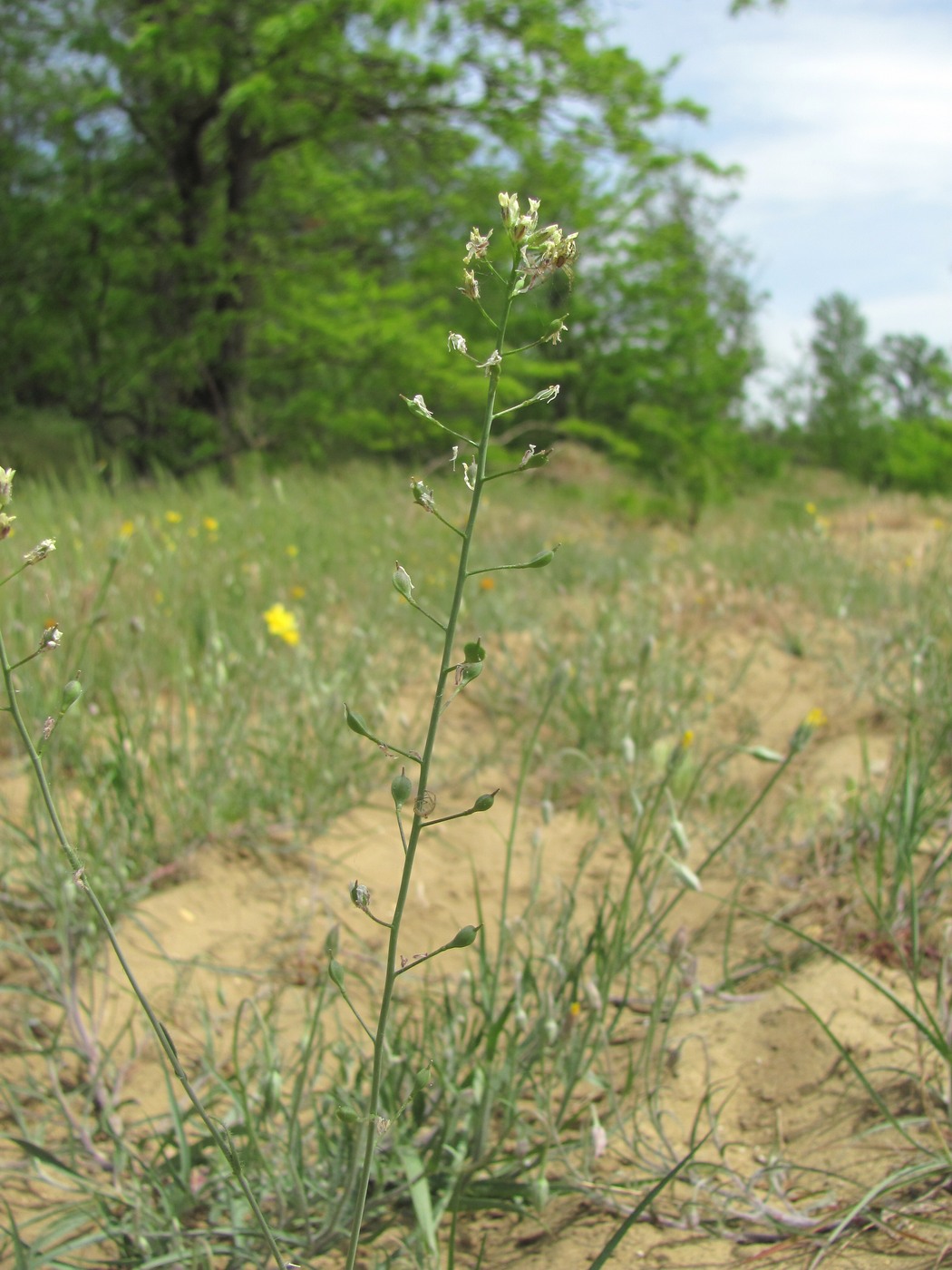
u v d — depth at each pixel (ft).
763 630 18.85
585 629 16.89
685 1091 7.55
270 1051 6.71
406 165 52.44
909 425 58.03
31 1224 6.15
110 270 46.88
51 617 13.46
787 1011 8.14
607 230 60.03
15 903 9.18
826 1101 7.22
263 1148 6.80
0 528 4.14
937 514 37.06
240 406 47.65
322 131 46.93
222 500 26.78
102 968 8.82
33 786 9.41
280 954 9.41
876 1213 6.04
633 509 41.45
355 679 13.58
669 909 7.33
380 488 33.27
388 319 48.42
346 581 19.49
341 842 11.39
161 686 13.17
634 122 48.83
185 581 16.93
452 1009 7.58
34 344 47.52
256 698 13.44
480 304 3.98
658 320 59.67
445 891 10.63
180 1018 8.47
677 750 7.71
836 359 118.21
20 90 50.75
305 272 49.85
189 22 42.65
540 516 34.12
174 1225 5.98
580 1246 6.18
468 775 12.97
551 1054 7.25
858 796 10.46
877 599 19.60
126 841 10.08
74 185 48.21
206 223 47.55
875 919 9.20
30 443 47.47
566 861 11.22
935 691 13.01
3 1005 8.41
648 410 52.01
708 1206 6.30
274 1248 4.75
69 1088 7.77
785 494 54.54
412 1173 6.07
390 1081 6.62
